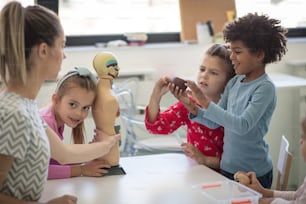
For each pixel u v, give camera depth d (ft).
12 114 3.31
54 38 3.64
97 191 4.01
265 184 4.96
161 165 4.76
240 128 4.45
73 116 4.43
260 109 4.55
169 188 4.07
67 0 8.86
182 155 5.14
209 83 5.32
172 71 8.95
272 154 6.04
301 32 8.91
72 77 4.38
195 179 4.33
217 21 9.41
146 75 8.71
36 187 3.55
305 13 8.91
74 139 4.65
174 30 9.62
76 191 4.01
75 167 4.42
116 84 8.10
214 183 4.20
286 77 7.88
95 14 9.13
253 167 4.87
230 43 4.86
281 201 4.01
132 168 4.66
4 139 3.29
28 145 3.40
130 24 9.38
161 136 7.50
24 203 3.42
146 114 5.27
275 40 4.79
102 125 4.47
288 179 4.92
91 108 4.51
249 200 3.81
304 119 4.24
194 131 5.33
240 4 9.13
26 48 3.50
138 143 7.09
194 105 4.87
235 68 4.89
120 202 3.75
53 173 4.30
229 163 4.89
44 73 3.67
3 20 3.44
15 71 3.47
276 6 8.84
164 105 6.22
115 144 4.52
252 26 4.70
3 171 3.32
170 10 9.55
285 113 6.76
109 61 4.41
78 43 9.08
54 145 4.07
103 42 9.21
